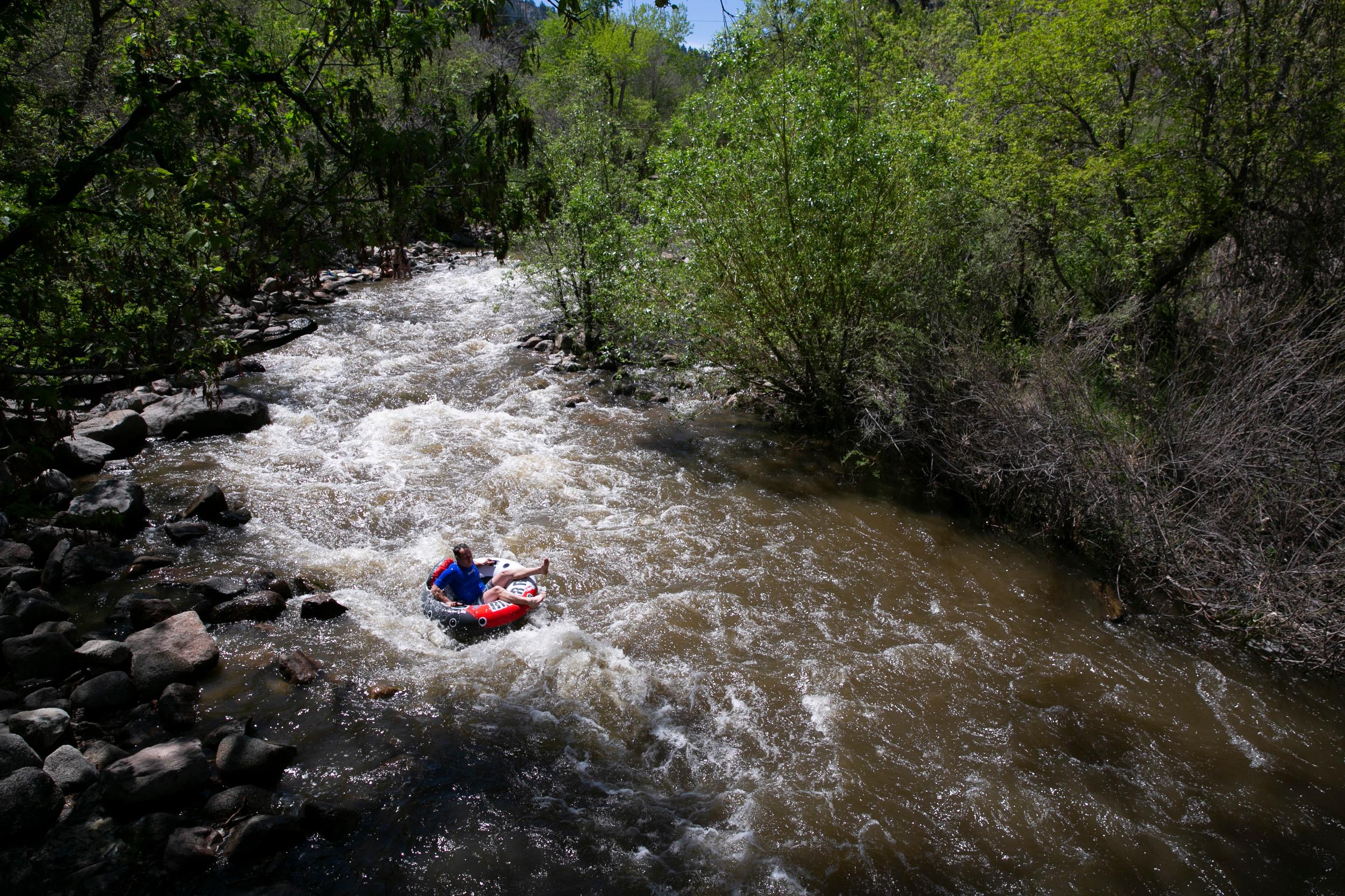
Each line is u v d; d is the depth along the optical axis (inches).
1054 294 448.1
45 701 221.3
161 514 338.3
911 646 276.4
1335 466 291.6
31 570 280.8
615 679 254.7
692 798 210.2
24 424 347.6
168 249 248.2
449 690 246.7
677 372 517.0
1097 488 320.5
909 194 391.2
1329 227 379.9
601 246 532.7
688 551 332.5
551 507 366.3
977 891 186.4
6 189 244.2
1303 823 209.8
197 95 224.1
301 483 376.5
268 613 274.5
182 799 195.8
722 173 382.9
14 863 172.2
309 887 176.2
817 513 370.6
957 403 379.6
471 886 180.1
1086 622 295.1
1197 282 425.7
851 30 539.8
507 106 241.3
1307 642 272.5
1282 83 384.5
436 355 568.1
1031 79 435.8
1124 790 218.4
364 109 233.3
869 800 211.2
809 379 438.0
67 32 406.3
